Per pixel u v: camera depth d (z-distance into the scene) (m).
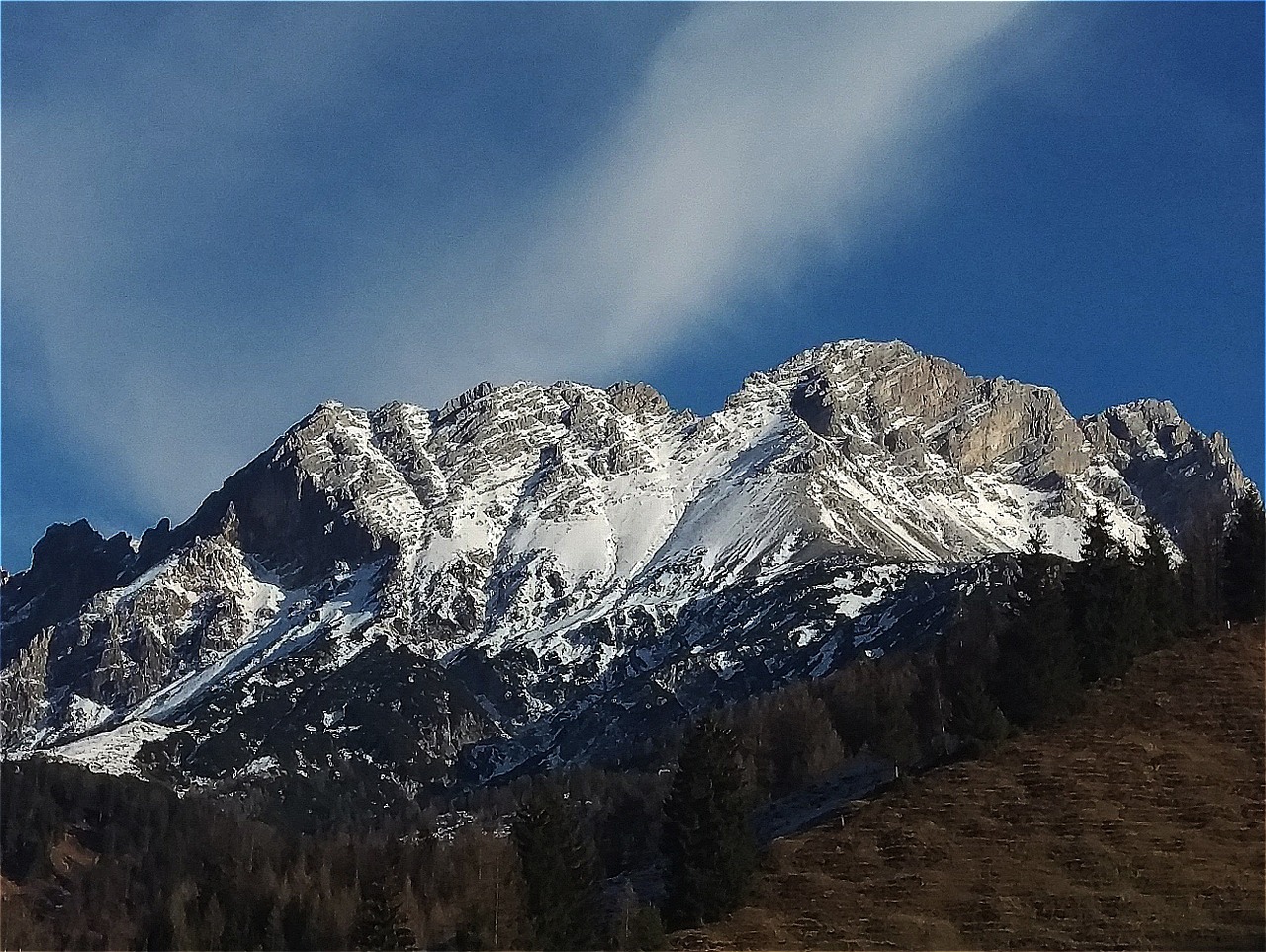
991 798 152.25
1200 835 138.62
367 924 158.50
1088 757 156.25
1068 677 169.50
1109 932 123.25
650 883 175.50
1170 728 159.75
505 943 147.00
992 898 133.62
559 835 157.88
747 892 144.25
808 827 159.38
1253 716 158.38
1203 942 118.44
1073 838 141.50
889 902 137.12
